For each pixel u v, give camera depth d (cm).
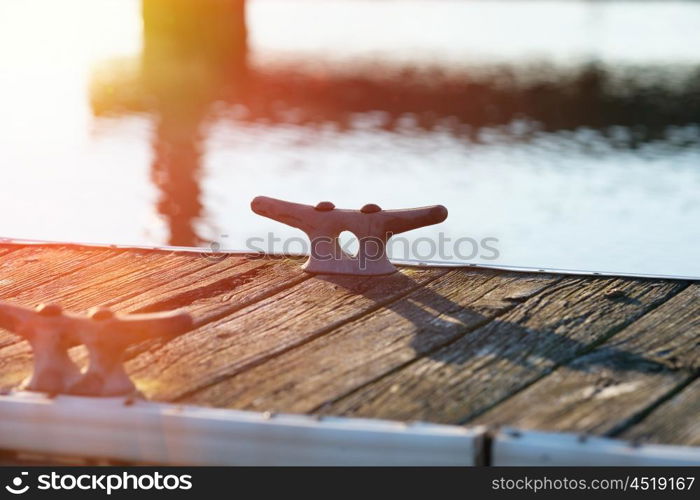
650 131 1231
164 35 1561
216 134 1180
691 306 346
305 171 1021
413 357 301
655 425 253
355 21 2300
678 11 2564
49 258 413
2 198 908
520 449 236
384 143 1158
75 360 300
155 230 815
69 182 958
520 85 1541
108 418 254
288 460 248
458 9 2619
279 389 277
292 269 394
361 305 350
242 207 893
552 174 1020
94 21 2150
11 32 1969
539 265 737
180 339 317
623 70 1670
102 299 361
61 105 1324
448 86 1523
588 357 301
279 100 1384
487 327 328
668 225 838
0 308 271
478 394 273
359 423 248
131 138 1151
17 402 258
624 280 377
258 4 2655
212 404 268
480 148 1135
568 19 2392
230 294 363
